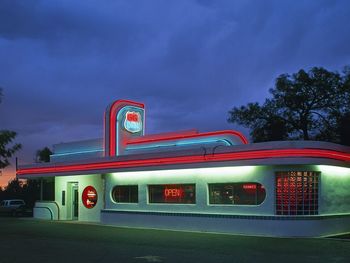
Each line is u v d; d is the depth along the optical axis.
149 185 24.17
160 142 25.67
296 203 18.83
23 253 14.92
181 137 24.66
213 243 16.70
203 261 12.80
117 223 25.41
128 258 13.52
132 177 24.98
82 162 27.59
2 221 29.69
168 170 23.12
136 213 24.42
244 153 19.67
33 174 31.44
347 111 36.44
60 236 20.00
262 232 19.23
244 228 19.83
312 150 18.39
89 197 28.81
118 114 27.45
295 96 37.53
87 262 12.97
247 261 12.69
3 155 40.09
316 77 37.28
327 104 37.38
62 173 29.09
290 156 18.39
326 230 19.06
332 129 37.09
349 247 15.35
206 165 21.00
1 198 59.72
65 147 31.70
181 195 22.66
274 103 38.69
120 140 27.33
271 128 38.66
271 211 19.19
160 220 23.19
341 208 20.61
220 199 21.06
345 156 20.28
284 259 12.95
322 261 12.55
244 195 20.22
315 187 19.12
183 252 14.55
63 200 30.67
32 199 57.97
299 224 18.55
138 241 17.64
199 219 21.53
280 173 19.16
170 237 18.86
